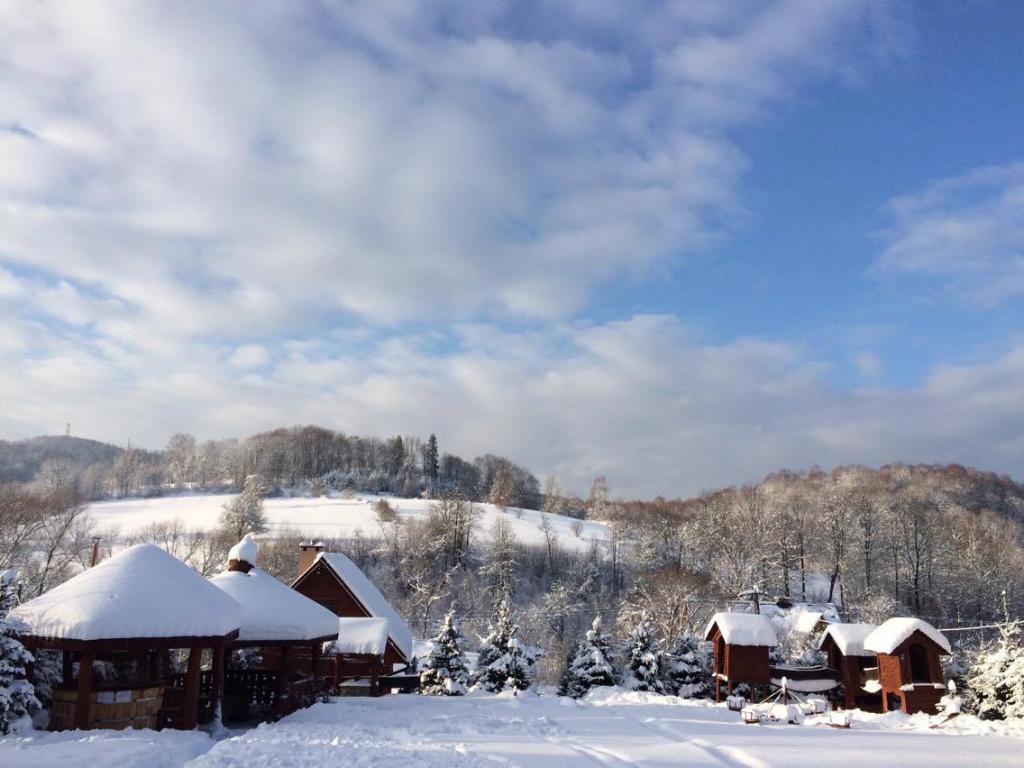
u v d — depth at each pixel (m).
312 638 23.61
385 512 118.94
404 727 20.09
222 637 19.78
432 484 173.75
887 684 30.03
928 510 102.06
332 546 95.25
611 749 16.58
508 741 17.64
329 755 14.92
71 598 18.95
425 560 92.44
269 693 24.45
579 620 80.25
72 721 18.30
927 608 86.94
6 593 18.19
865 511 96.62
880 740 18.36
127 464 172.50
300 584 42.38
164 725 19.62
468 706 25.95
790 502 116.38
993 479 142.25
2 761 13.39
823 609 74.56
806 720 24.08
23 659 17.50
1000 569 85.62
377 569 92.62
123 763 13.62
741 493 134.12
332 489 162.50
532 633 71.75
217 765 13.84
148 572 20.17
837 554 94.12
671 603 57.41
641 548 100.69
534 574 99.38
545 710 24.73
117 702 18.58
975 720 23.05
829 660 35.62
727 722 22.47
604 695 32.06
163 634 18.89
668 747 16.80
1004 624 28.69
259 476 142.75
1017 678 25.98
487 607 85.06
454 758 14.95
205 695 23.56
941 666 30.97
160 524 103.06
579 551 106.56
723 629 34.25
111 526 109.06
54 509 74.19
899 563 95.38
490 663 43.94
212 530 101.25
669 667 41.22
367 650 33.25
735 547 86.19
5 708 16.78
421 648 61.44
